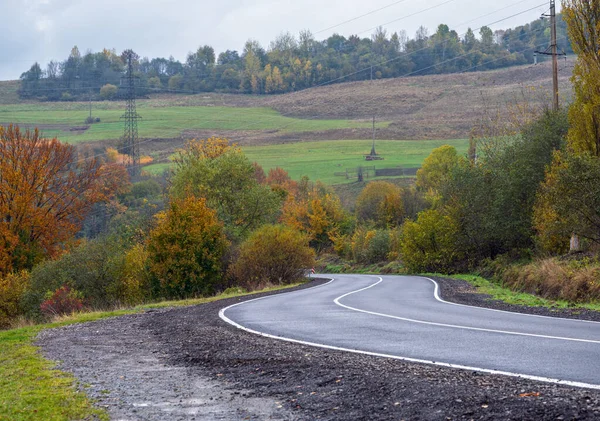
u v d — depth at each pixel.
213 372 9.61
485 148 46.53
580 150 27.56
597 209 23.19
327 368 9.34
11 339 15.74
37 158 46.53
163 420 6.86
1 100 196.12
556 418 6.02
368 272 61.59
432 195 78.00
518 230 38.12
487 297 22.59
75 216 49.69
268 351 11.29
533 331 12.51
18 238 45.12
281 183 108.81
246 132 168.62
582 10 27.84
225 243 41.22
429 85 190.50
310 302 22.67
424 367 9.09
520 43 196.50
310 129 171.88
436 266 47.78
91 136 144.62
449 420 6.23
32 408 7.47
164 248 38.69
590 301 19.77
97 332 16.19
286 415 6.83
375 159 139.75
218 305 23.47
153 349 12.48
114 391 8.39
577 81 28.09
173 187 59.34
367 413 6.70
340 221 84.12
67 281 32.91
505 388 7.40
